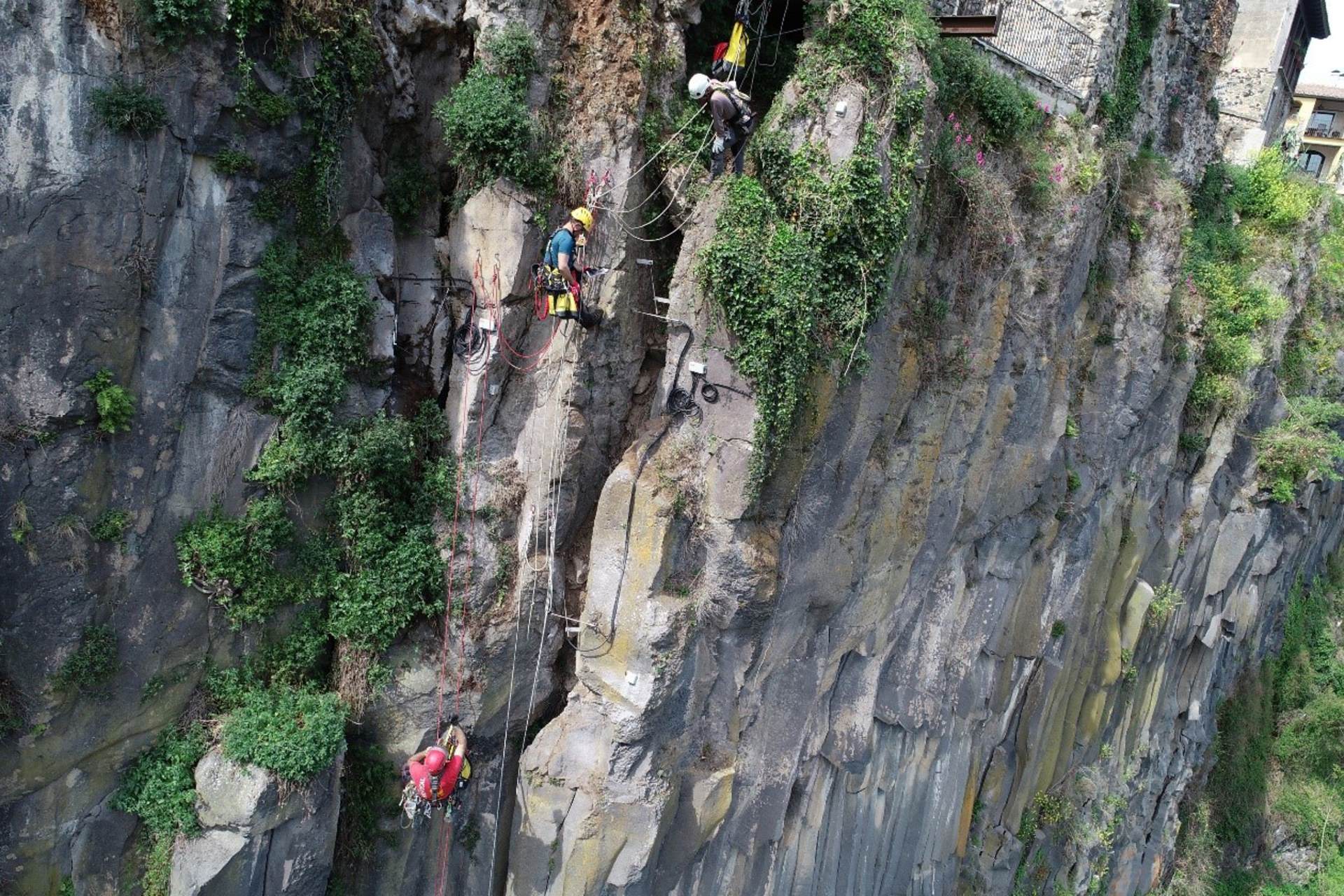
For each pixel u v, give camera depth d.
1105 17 20.72
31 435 11.97
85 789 13.22
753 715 17.30
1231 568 33.44
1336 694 41.28
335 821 14.12
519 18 13.86
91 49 11.49
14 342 11.66
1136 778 32.31
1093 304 23.67
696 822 16.44
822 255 14.43
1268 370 31.95
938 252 17.42
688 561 15.50
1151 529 29.53
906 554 19.20
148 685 13.44
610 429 16.19
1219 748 38.25
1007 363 20.27
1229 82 39.09
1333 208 39.66
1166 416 28.30
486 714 15.91
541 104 14.41
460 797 15.70
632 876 15.65
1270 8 37.72
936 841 23.11
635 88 14.64
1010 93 17.73
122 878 13.64
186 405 13.18
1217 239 30.25
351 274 14.00
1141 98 24.70
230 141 12.58
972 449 20.33
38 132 11.37
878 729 20.83
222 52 12.16
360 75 13.33
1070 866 28.55
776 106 14.52
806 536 16.38
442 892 16.14
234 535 13.61
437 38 14.62
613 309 15.21
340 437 14.12
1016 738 25.75
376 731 15.26
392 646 15.23
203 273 12.86
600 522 15.26
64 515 12.37
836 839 20.14
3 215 11.33
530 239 14.48
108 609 12.96
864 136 14.19
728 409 14.75
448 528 15.32
